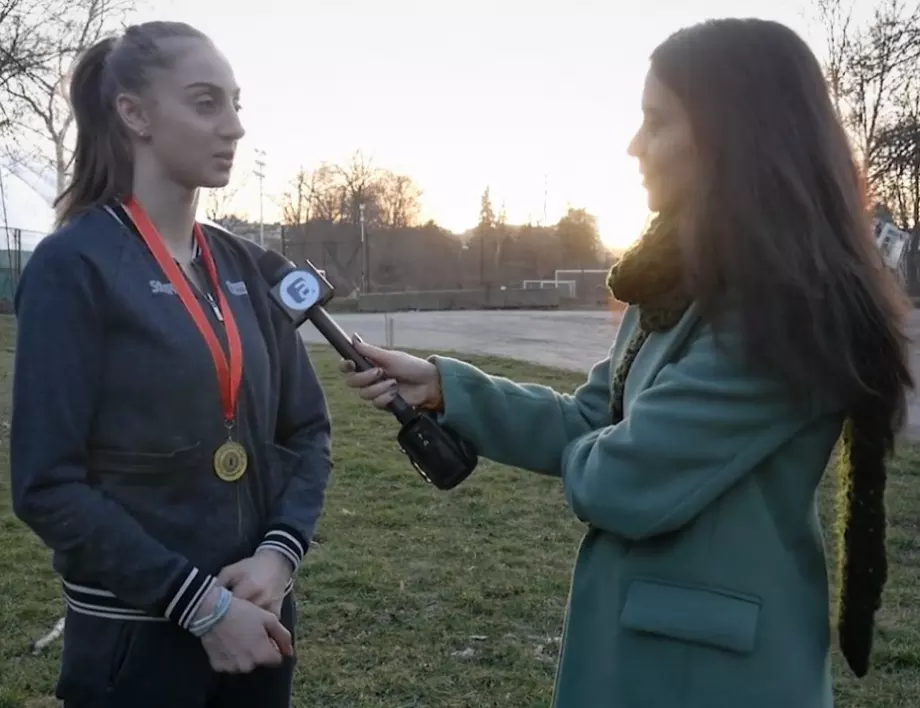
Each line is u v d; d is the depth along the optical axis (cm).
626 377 177
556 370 1325
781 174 152
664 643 160
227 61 185
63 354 165
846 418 163
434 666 375
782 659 157
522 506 599
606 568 170
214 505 178
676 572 161
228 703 188
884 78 2339
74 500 164
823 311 148
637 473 157
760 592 158
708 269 154
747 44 158
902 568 493
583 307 4031
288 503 192
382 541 528
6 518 549
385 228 5881
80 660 176
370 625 412
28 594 436
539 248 6078
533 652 387
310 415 208
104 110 183
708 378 156
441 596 444
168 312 173
